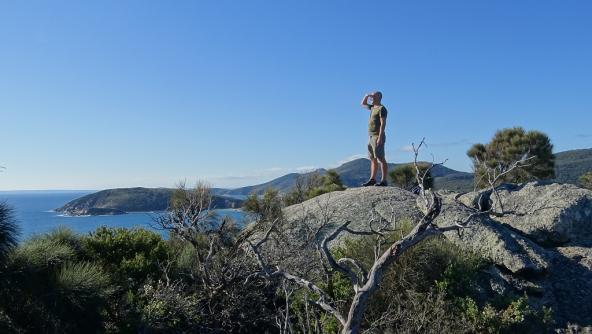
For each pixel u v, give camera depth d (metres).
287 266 7.58
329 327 6.35
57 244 7.30
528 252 8.63
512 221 10.27
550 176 20.88
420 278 7.27
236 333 7.54
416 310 6.38
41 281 6.13
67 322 6.03
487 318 6.68
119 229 8.77
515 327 6.79
